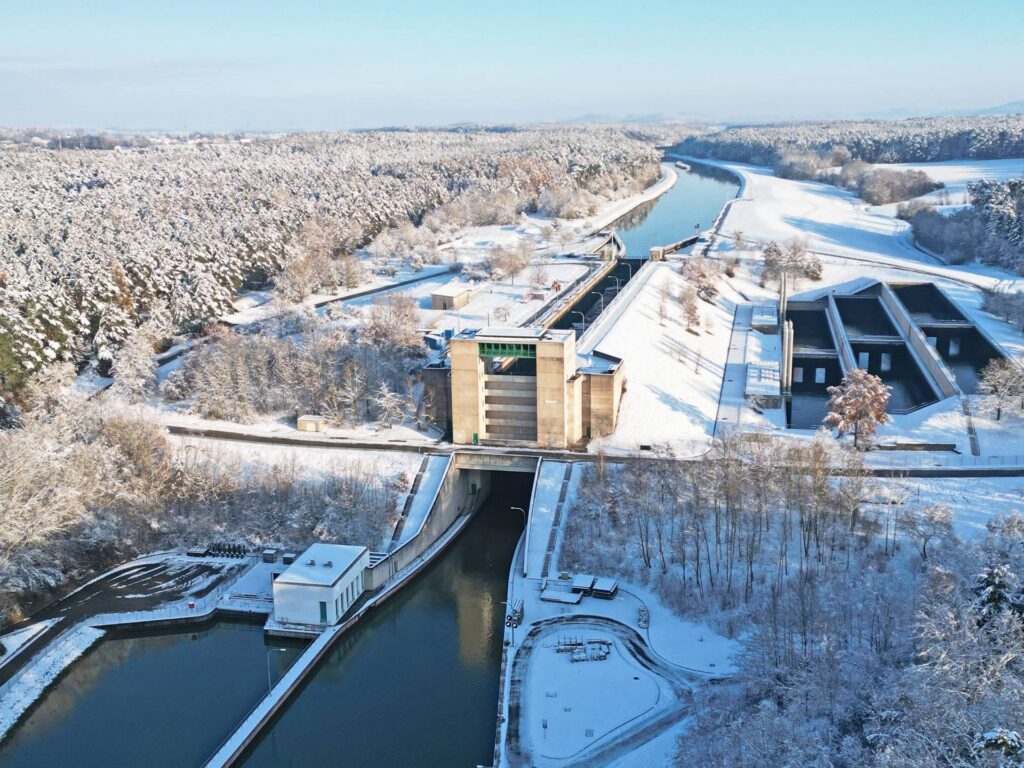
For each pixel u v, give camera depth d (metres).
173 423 191.50
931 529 137.88
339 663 131.62
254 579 148.25
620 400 195.50
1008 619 92.69
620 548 148.62
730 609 132.00
